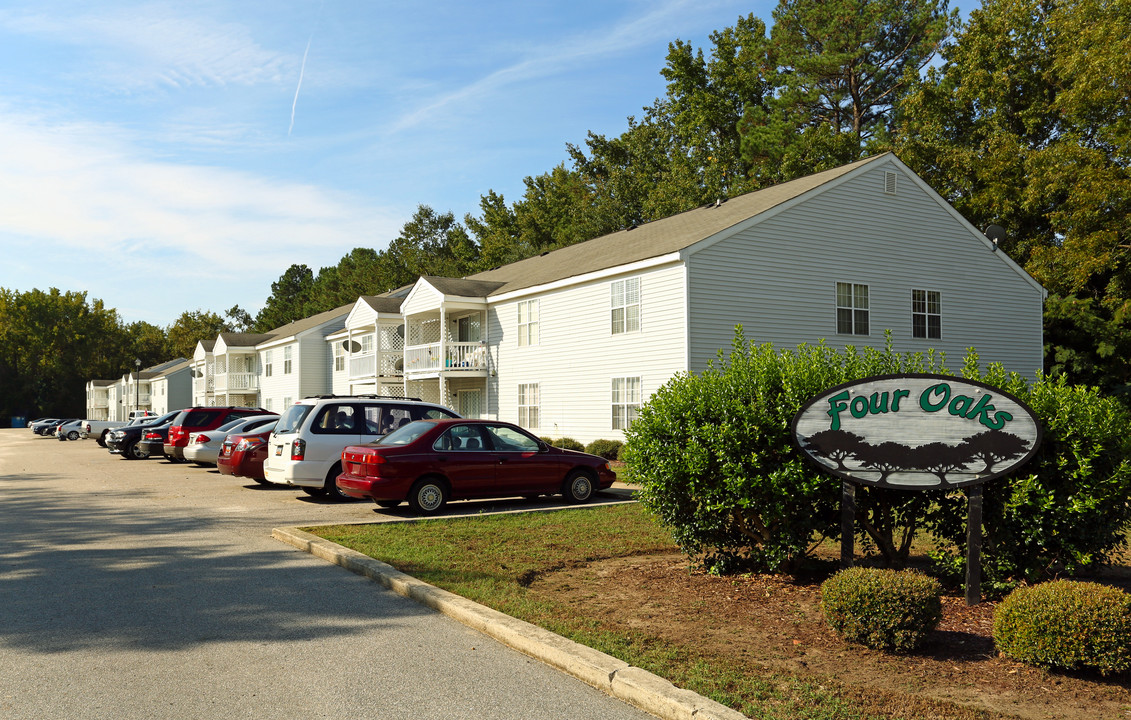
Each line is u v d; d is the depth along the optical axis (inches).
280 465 585.3
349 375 1471.5
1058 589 203.3
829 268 890.7
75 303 4429.1
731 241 828.6
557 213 2351.1
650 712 183.3
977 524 257.4
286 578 322.3
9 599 290.7
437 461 500.7
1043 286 1158.3
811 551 329.1
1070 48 1227.2
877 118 1817.2
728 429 280.5
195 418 962.1
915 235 957.2
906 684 192.9
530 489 528.7
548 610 256.2
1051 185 1191.6
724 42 1953.7
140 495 628.1
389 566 324.5
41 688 199.3
